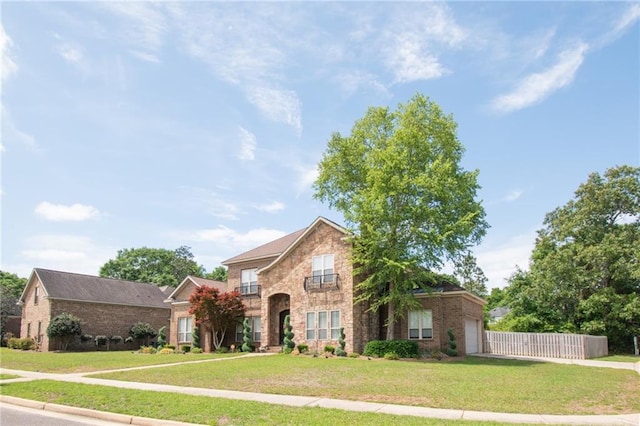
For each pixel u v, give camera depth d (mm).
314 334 30172
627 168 42875
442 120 30016
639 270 37844
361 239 28453
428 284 31188
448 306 30062
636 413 11672
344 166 33281
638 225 42469
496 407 12172
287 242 36844
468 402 12789
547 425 10164
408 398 13383
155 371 19734
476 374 18578
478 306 33938
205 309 34094
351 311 28750
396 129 30297
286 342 30250
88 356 29469
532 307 44188
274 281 32875
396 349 26578
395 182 27094
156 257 78062
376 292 29859
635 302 38562
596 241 42719
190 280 39812
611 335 40375
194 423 10500
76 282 45906
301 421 10328
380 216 27531
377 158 28953
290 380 16938
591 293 42281
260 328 34656
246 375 18219
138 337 46969
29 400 13711
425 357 26828
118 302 46969
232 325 35375
